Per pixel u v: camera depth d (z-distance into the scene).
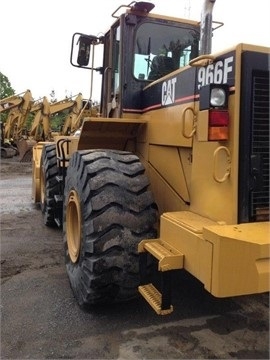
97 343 2.69
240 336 2.78
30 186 10.51
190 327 2.90
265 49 2.33
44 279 3.83
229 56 2.38
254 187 2.36
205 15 3.03
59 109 16.39
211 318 3.03
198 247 2.22
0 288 3.62
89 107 6.21
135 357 2.53
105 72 4.35
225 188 2.43
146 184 2.96
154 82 3.51
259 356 2.54
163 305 2.46
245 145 2.33
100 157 3.05
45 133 16.75
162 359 2.51
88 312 3.12
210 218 2.58
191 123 2.80
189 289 3.53
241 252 2.04
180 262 2.40
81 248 3.03
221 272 2.04
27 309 3.19
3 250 4.75
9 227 5.89
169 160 3.25
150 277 2.85
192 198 2.82
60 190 5.46
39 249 4.80
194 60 2.60
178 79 3.01
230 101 2.37
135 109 3.82
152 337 2.76
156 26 3.87
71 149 4.87
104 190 2.85
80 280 3.05
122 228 2.82
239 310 3.17
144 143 3.72
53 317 3.05
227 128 2.36
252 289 2.07
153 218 2.91
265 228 2.24
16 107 17.25
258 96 2.34
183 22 3.96
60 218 5.62
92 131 3.80
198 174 2.74
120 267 2.81
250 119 2.33
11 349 2.63
